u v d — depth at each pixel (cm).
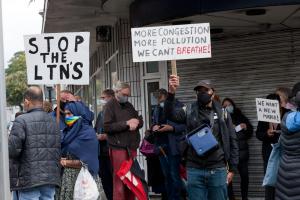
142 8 1035
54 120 699
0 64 566
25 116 675
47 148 678
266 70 1130
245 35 1145
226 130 739
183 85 1200
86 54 765
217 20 997
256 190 1133
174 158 951
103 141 1009
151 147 1009
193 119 737
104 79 1802
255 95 1138
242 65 1150
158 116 966
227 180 750
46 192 681
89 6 1310
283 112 860
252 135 1098
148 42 759
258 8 887
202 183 731
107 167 1021
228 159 746
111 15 1386
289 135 653
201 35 754
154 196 1202
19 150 664
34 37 766
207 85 738
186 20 992
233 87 1157
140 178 889
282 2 855
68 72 766
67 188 749
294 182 649
